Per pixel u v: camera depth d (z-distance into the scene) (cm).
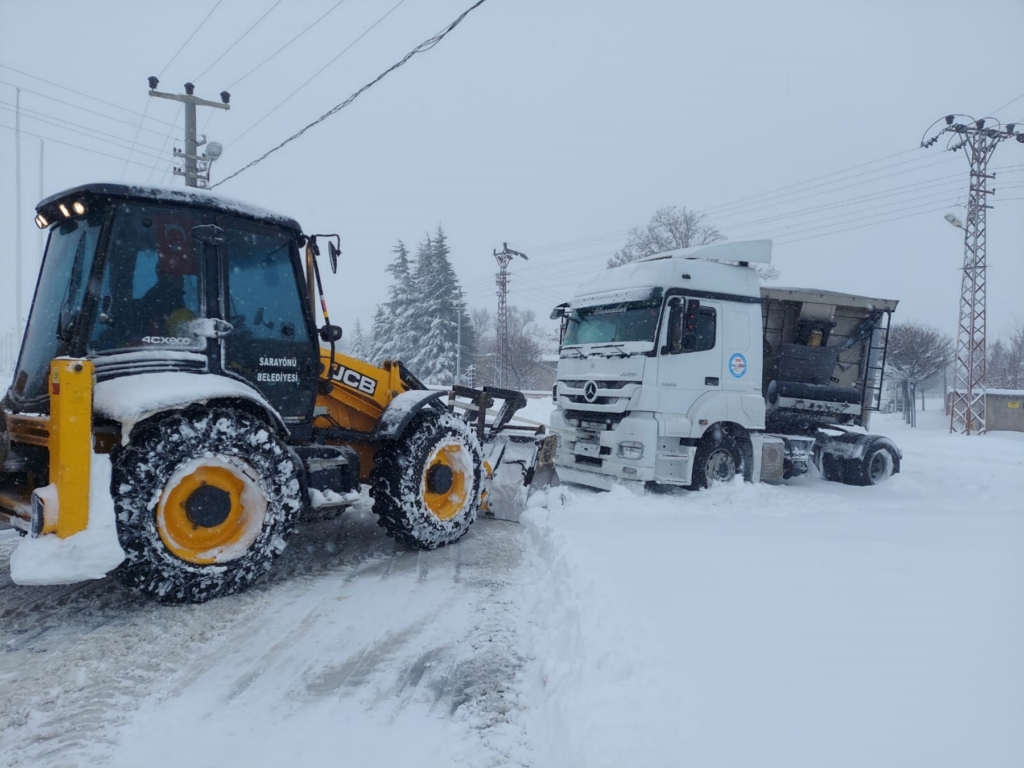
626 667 281
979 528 596
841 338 1073
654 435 797
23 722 287
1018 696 237
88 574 363
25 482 454
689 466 820
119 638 374
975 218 2448
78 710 296
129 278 429
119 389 401
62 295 440
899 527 607
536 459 737
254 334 480
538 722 285
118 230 428
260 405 452
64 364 369
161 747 269
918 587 375
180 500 419
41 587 457
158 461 399
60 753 263
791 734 220
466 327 5181
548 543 536
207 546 432
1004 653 276
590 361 884
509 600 447
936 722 221
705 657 285
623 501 755
